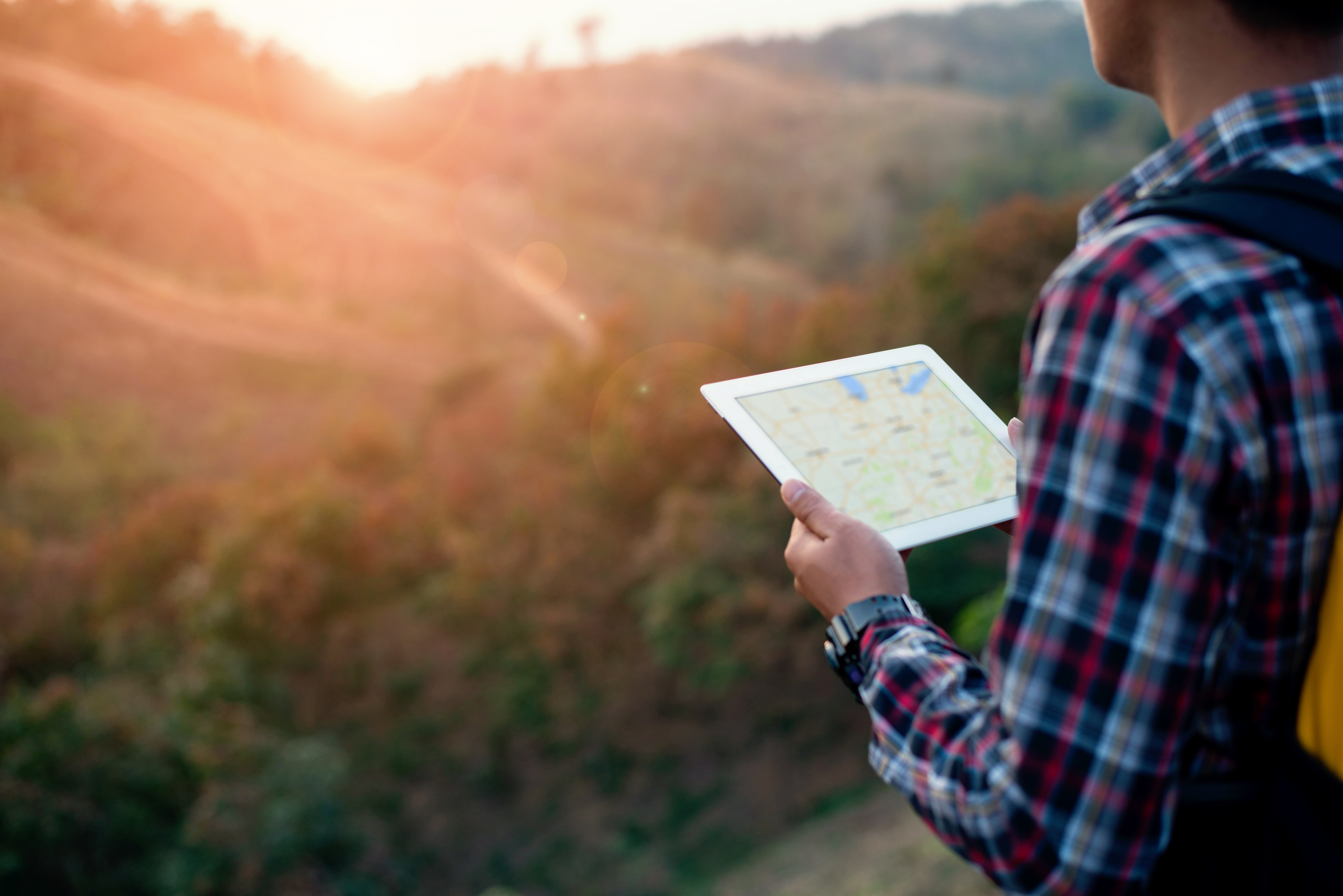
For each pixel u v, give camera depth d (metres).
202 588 20.69
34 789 12.79
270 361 53.12
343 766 15.52
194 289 63.19
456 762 17.89
